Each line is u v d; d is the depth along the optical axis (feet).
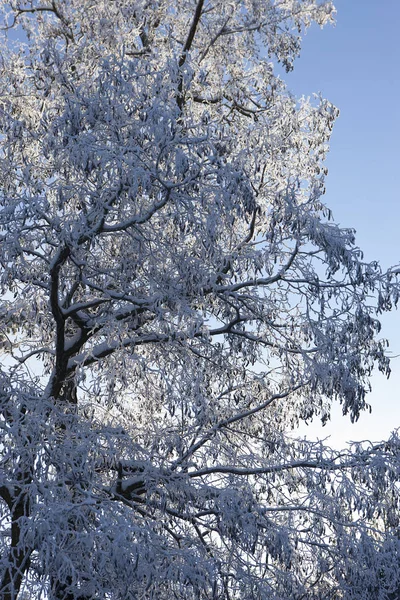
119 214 34.94
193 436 38.42
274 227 34.30
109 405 39.19
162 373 35.88
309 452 35.65
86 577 30.14
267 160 40.42
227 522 31.37
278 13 47.93
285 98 45.83
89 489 31.40
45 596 28.30
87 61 39.04
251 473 36.29
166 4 47.34
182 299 36.11
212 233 31.91
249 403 42.57
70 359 41.34
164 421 40.42
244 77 48.80
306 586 35.27
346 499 33.71
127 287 37.63
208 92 45.16
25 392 32.01
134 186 30.07
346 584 34.06
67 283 41.09
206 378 38.06
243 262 37.06
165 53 41.47
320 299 36.91
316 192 34.94
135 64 32.40
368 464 34.04
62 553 26.30
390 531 33.65
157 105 30.96
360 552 32.14
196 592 28.43
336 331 36.99
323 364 36.24
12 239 32.22
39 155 38.96
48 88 37.86
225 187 31.73
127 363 38.34
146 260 37.29
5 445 29.78
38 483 29.89
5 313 41.39
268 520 32.60
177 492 33.42
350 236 34.91
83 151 30.09
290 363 41.78
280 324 42.04
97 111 31.81
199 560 28.91
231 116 48.01
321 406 40.73
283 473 36.09
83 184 32.68
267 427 42.63
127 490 35.45
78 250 35.09
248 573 33.32
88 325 39.42
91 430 32.60
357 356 36.19
